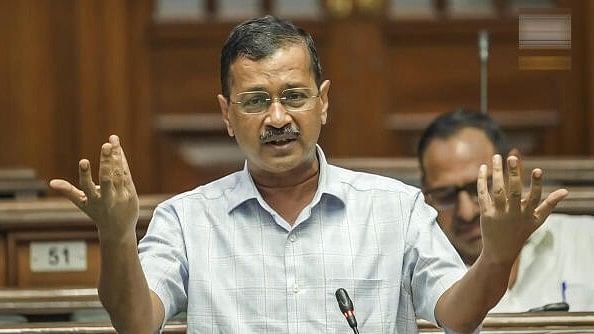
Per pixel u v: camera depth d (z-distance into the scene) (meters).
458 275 6.59
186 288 6.86
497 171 6.09
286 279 6.77
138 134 16.12
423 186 9.98
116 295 6.21
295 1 16.05
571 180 12.27
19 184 13.18
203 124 16.08
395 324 6.73
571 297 9.84
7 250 11.18
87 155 16.08
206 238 6.90
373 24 16.00
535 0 15.88
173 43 16.09
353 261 6.79
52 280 11.20
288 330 6.70
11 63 15.97
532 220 6.07
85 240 11.20
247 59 6.80
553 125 15.92
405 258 6.82
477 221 9.74
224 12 16.03
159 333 6.74
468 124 9.88
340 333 6.69
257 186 7.00
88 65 16.06
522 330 7.53
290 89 6.78
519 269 9.85
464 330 6.41
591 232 10.12
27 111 16.02
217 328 6.73
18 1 15.96
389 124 16.05
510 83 15.95
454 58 16.02
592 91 15.80
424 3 16.05
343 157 16.05
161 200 10.84
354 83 16.05
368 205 6.93
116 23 16.06
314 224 6.88
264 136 6.77
